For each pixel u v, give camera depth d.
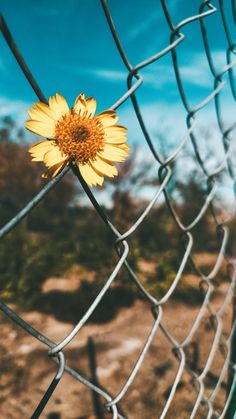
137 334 4.11
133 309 5.21
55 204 14.51
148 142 0.99
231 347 1.38
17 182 15.82
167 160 1.06
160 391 2.73
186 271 7.28
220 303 5.33
